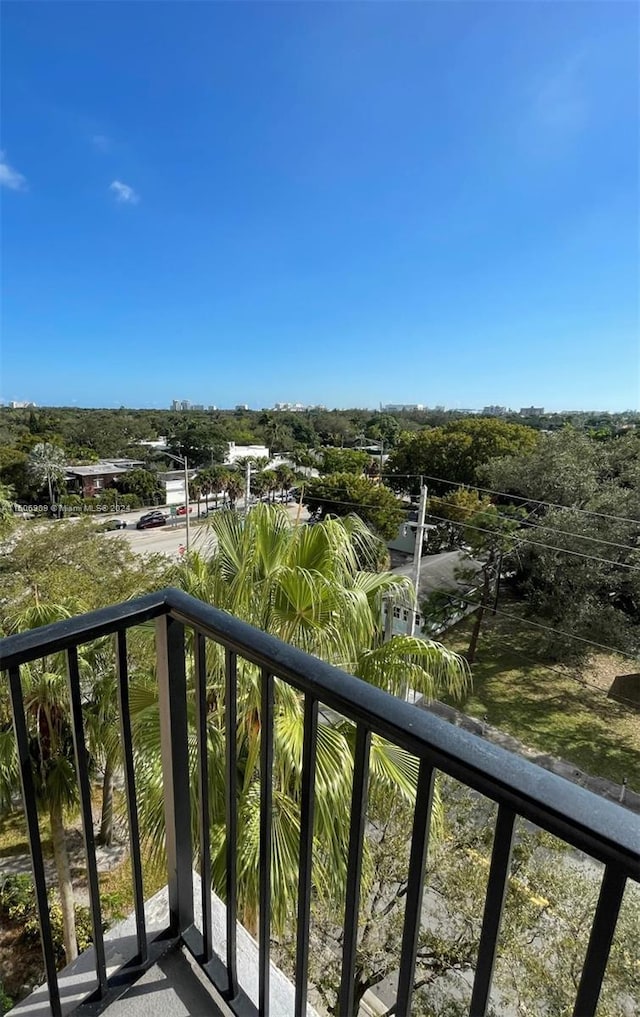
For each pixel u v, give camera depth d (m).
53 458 30.53
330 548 2.80
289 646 0.77
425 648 2.88
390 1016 3.00
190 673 2.53
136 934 1.13
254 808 2.40
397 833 3.29
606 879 0.45
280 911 2.27
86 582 7.46
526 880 3.40
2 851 5.46
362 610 2.71
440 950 3.35
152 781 2.41
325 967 3.29
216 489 31.23
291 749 2.28
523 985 3.09
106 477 33.78
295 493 17.27
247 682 2.42
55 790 3.81
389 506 17.69
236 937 1.07
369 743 0.66
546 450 13.73
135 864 1.04
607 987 2.85
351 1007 0.79
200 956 1.09
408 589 3.20
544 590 10.44
